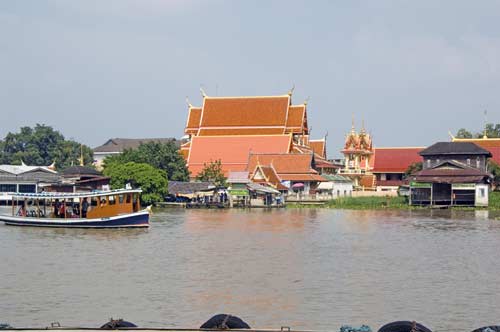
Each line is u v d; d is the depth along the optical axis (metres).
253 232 70.94
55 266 45.94
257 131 170.62
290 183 149.25
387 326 23.28
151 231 72.31
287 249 55.44
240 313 31.77
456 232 71.00
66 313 31.83
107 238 64.75
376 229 74.81
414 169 160.88
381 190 170.00
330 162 183.50
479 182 121.06
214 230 73.38
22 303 33.88
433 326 29.59
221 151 168.62
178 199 131.38
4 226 78.38
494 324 29.81
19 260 48.91
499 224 81.69
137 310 32.38
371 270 44.22
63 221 76.25
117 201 76.81
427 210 114.56
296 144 171.00
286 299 34.84
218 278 40.94
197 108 178.75
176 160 146.00
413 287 38.16
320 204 131.50
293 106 173.25
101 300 34.53
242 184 134.88
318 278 40.97
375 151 184.00
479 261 48.50
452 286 38.53
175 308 32.81
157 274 42.47
